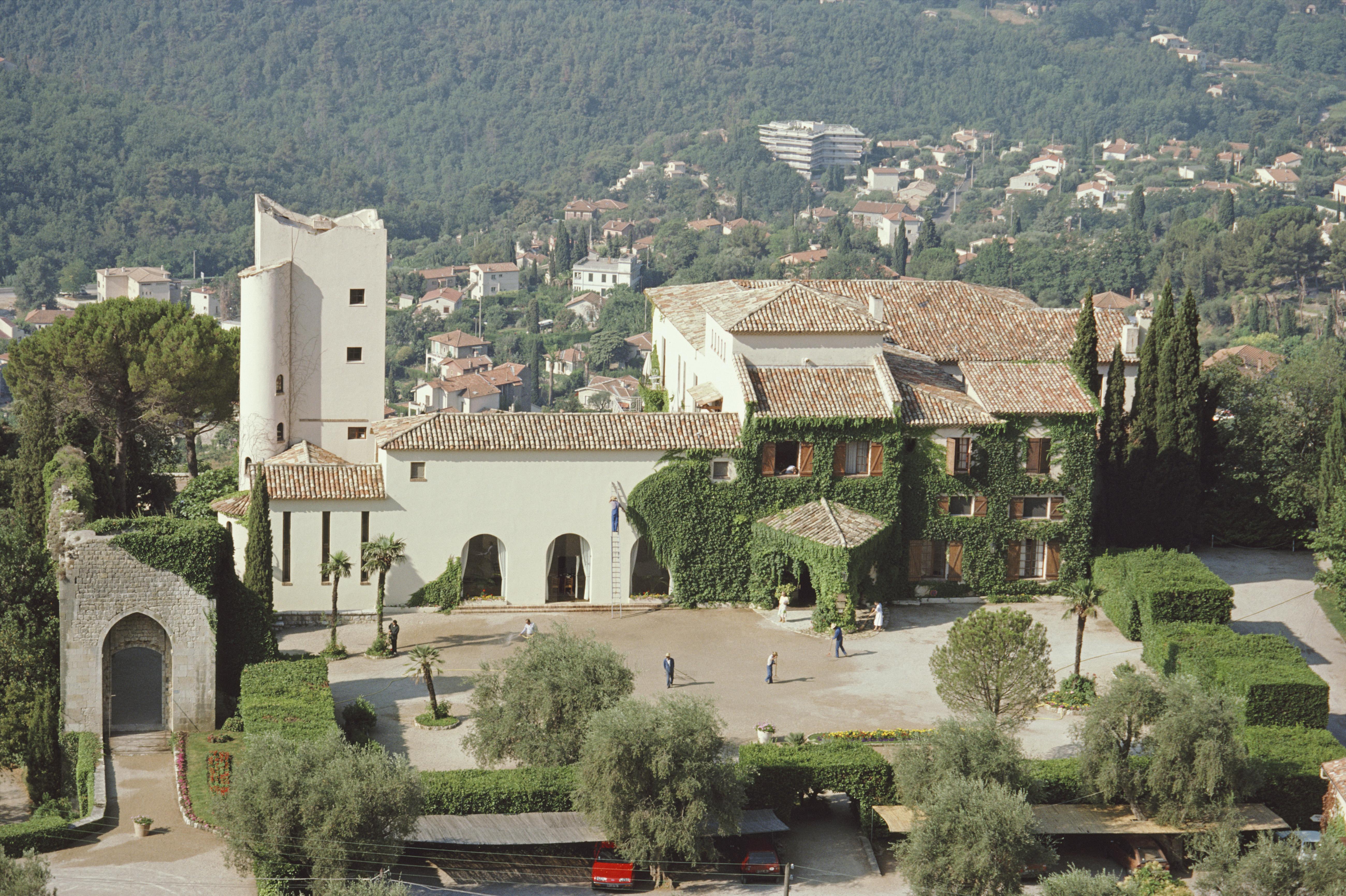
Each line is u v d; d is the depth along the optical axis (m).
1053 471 125.75
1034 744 98.31
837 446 123.19
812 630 118.50
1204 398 138.88
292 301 139.75
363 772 77.31
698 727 82.06
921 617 122.06
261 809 75.50
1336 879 75.12
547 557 122.31
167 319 151.88
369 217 144.12
